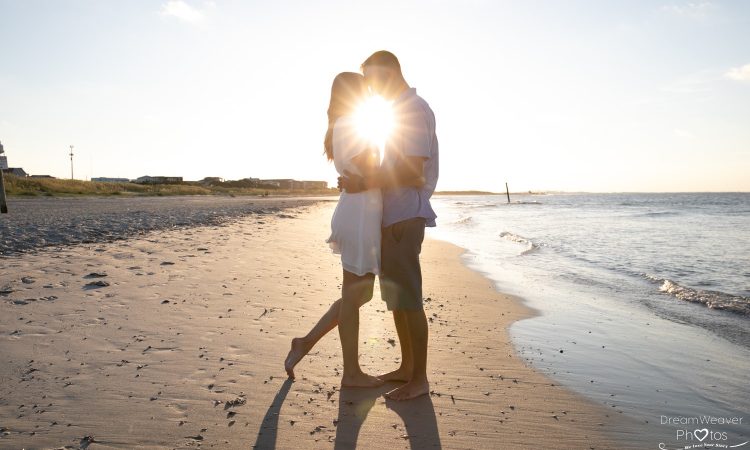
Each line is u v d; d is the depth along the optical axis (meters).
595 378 3.13
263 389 2.60
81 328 3.45
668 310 5.44
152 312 3.96
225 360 2.99
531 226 21.66
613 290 6.66
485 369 3.18
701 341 4.17
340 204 2.66
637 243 13.79
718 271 8.68
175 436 2.06
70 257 6.16
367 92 2.65
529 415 2.50
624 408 2.66
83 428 2.09
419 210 2.58
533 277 7.71
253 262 6.96
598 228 20.23
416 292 2.59
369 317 4.32
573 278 7.67
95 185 47.78
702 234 16.95
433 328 4.23
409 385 2.62
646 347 3.93
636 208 48.31
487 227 21.02
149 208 21.25
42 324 3.49
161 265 6.04
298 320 3.97
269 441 2.06
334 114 2.68
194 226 12.26
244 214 19.38
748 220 26.17
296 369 2.92
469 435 2.23
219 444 2.02
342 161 2.58
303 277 6.04
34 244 7.22
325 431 2.18
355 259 2.60
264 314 4.11
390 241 2.59
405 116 2.52
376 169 2.58
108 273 5.30
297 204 38.94
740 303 5.76
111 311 3.91
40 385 2.51
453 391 2.75
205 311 4.09
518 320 4.71
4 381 2.55
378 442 2.11
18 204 23.39
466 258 10.03
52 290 4.44
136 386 2.55
